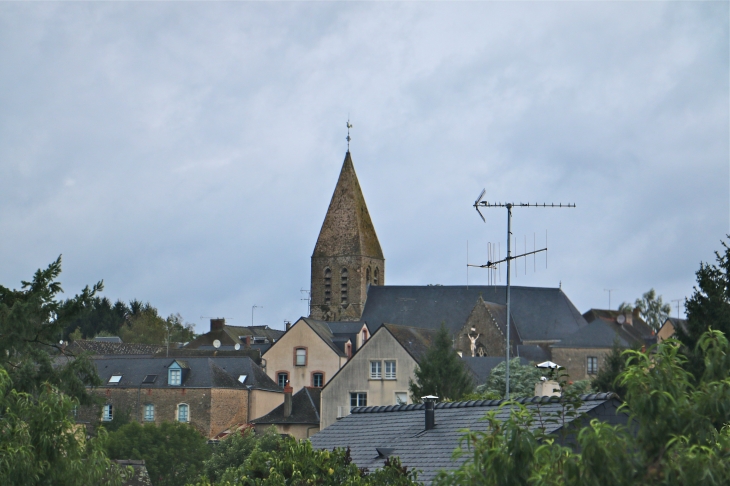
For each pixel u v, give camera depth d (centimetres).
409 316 13700
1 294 4503
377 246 15950
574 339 11281
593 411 2575
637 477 1355
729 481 1314
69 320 4459
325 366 11200
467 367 9125
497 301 13338
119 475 2364
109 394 9306
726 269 5112
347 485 2244
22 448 2098
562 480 1395
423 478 2677
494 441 1490
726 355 1455
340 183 15900
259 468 2345
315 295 15700
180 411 9181
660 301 14850
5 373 2309
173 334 19500
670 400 1384
